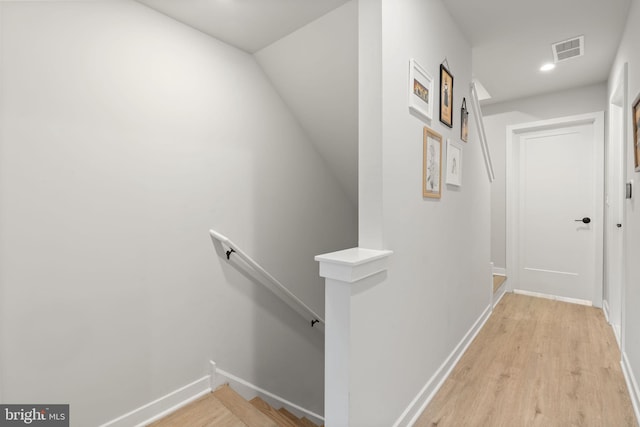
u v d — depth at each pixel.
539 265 3.79
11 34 1.31
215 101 2.09
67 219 1.48
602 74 3.09
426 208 1.81
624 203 2.14
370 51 1.41
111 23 1.61
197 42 1.99
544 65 2.91
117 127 1.64
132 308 1.71
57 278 1.45
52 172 1.43
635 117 1.83
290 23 1.93
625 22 2.20
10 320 1.33
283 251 2.60
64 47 1.45
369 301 1.32
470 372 2.11
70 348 1.49
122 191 1.66
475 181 2.68
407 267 1.62
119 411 1.66
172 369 1.88
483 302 2.96
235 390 2.21
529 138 3.82
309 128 2.69
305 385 2.81
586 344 2.49
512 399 1.82
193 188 1.98
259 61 2.35
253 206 2.35
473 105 2.62
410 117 1.62
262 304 2.41
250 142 2.32
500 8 2.08
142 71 1.73
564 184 3.61
